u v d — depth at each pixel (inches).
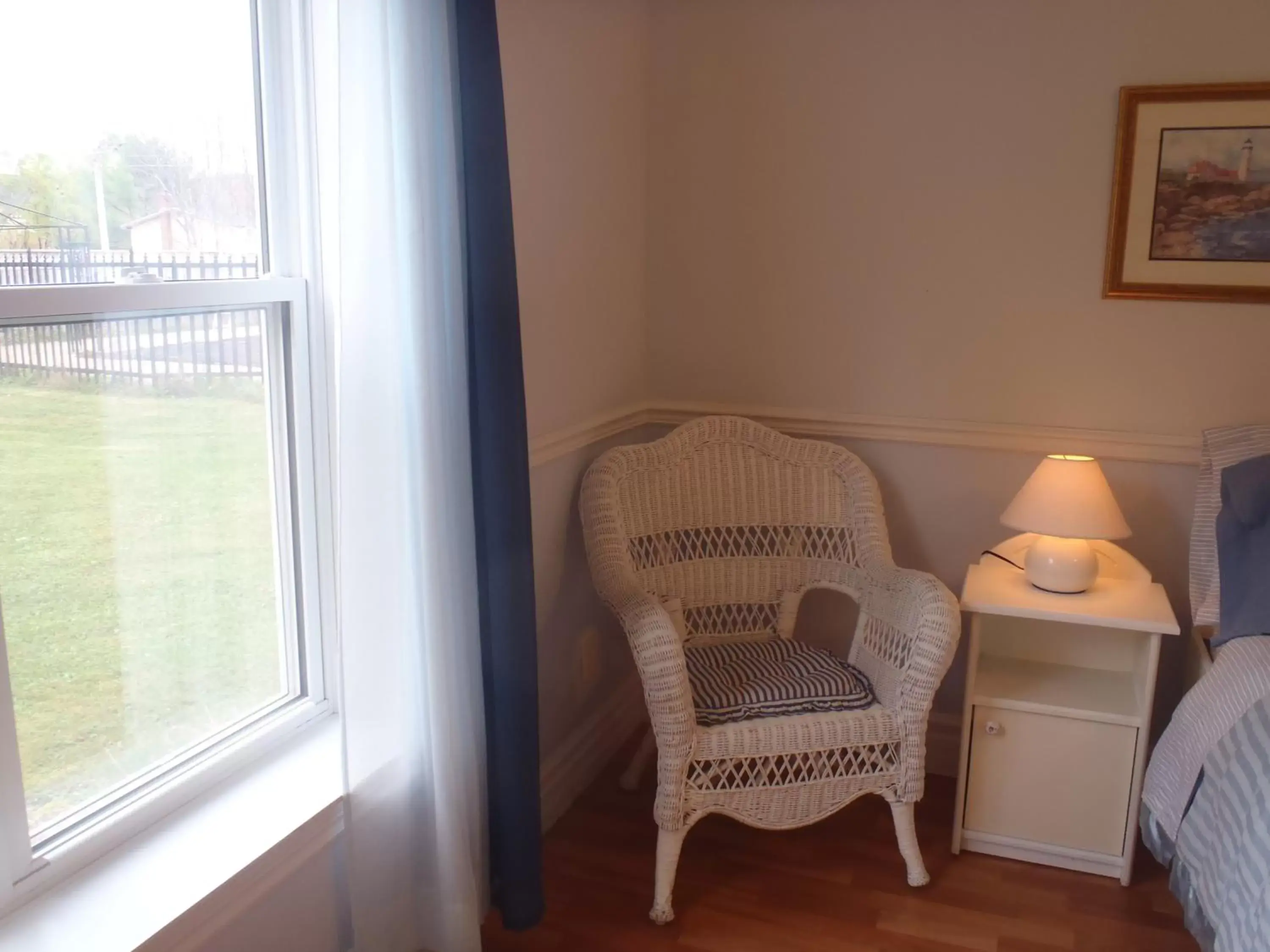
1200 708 83.1
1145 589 98.1
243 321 70.4
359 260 65.6
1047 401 108.0
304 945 70.7
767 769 87.7
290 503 76.6
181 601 68.6
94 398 60.6
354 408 66.8
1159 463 105.2
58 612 60.4
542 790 102.2
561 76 96.2
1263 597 85.3
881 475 114.5
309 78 69.5
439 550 71.6
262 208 71.3
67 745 62.2
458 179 72.9
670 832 87.4
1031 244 105.4
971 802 98.7
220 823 67.4
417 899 78.5
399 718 73.0
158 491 65.7
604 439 111.1
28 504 57.8
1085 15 99.9
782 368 116.1
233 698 74.0
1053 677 101.7
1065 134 102.5
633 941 87.2
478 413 75.8
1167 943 87.6
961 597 104.7
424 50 67.0
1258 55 96.3
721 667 96.0
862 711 90.7
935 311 109.6
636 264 116.4
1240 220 98.7
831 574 106.1
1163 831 87.4
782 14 108.9
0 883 57.5
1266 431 99.3
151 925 57.4
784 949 86.5
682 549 106.0
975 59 103.7
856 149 109.0
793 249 113.1
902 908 91.9
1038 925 89.8
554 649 103.4
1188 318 102.3
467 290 75.2
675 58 113.3
